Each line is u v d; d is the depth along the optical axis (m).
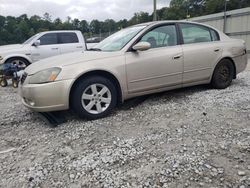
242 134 3.35
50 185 2.55
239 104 4.45
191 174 2.57
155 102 4.84
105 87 4.19
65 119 4.23
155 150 3.07
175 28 4.95
